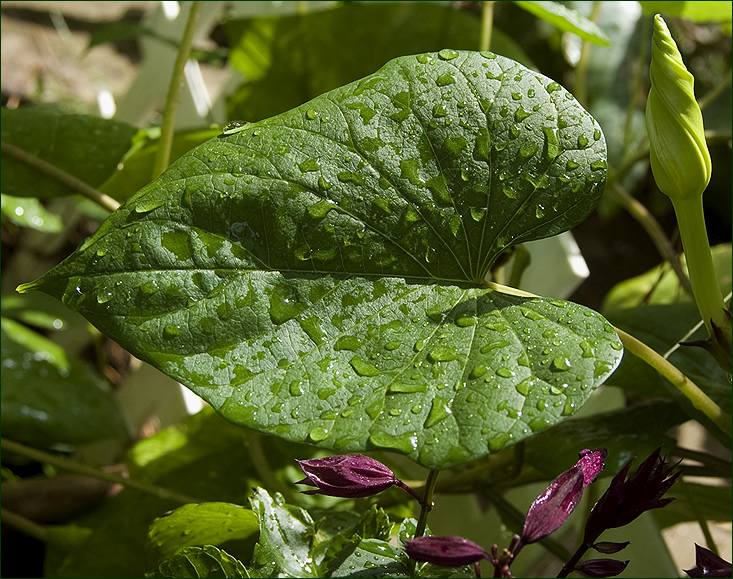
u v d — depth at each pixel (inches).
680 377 21.8
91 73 67.8
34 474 40.2
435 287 20.3
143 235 19.6
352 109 20.4
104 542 28.2
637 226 62.2
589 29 26.2
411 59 20.7
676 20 62.1
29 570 34.2
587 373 19.1
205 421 31.7
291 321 19.7
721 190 55.1
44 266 49.1
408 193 20.3
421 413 19.0
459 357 19.5
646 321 26.3
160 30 46.9
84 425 36.3
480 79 20.6
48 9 77.4
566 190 20.5
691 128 20.1
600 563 19.6
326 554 21.0
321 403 19.2
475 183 20.4
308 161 20.1
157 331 19.3
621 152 43.3
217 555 20.9
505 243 20.5
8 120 26.8
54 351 38.2
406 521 21.0
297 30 38.0
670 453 24.9
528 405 19.0
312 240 20.0
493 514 31.4
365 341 19.7
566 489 19.2
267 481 27.1
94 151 27.1
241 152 20.0
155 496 29.1
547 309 20.0
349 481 19.7
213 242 19.7
